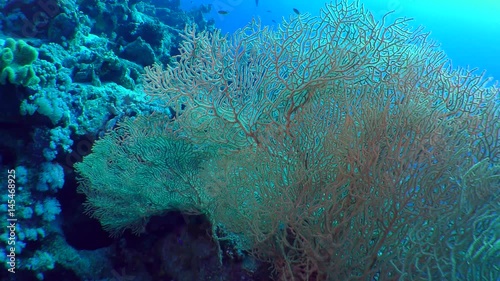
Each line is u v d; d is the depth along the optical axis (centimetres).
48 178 336
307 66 328
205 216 343
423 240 243
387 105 269
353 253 255
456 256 225
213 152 330
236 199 297
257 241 286
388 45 370
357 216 249
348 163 265
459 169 262
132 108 452
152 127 344
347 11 399
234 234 324
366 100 299
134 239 391
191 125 358
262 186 291
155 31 726
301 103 349
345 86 320
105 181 341
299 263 287
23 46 341
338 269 254
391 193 243
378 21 385
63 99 371
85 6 691
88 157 334
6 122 341
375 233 267
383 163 249
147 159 308
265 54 363
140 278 369
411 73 348
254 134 340
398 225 248
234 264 318
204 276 324
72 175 376
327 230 266
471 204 242
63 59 482
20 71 319
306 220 288
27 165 338
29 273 318
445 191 246
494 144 308
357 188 261
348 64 336
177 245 359
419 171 247
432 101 339
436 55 401
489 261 212
